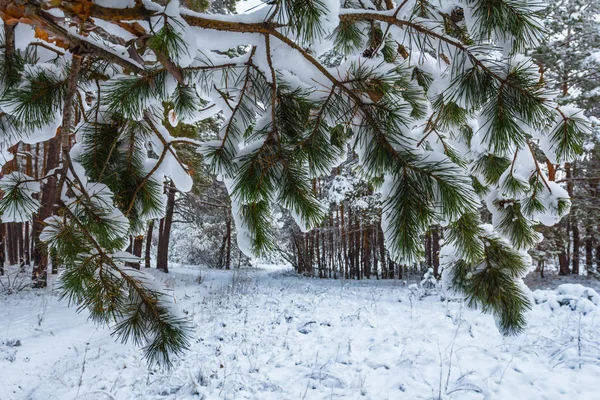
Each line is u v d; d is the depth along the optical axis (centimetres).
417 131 183
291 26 113
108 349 520
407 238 118
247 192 132
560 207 170
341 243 1806
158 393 394
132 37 135
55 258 132
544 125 126
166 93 139
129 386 408
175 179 186
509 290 175
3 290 897
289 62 135
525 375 385
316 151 137
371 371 424
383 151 125
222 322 671
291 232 2005
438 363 432
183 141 179
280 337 576
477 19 110
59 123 153
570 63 1069
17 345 525
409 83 155
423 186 118
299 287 1255
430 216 118
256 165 135
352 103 135
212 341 562
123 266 140
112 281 132
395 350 485
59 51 148
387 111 129
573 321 538
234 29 124
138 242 1552
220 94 151
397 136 127
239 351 514
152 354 140
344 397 371
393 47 198
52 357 489
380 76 129
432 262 1595
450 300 790
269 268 2802
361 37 193
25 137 151
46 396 384
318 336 576
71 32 123
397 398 362
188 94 151
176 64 113
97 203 138
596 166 1215
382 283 1484
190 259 2800
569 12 1150
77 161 170
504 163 186
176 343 140
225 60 141
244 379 414
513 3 104
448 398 353
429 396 361
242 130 150
